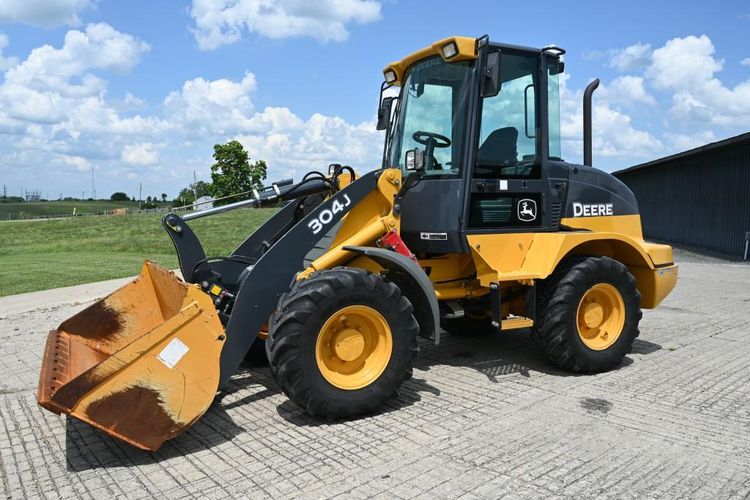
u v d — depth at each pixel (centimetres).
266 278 442
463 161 497
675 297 945
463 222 494
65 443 401
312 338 406
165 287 463
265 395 485
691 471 343
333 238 473
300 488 329
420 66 537
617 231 598
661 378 518
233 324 427
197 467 359
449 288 541
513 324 509
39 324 793
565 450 371
